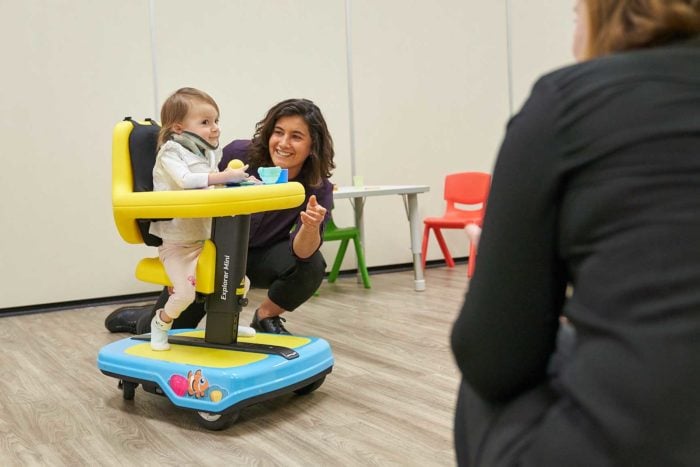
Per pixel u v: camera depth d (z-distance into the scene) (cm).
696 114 54
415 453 152
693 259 51
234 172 175
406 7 458
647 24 60
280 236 235
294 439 163
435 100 473
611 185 55
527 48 502
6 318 343
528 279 62
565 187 58
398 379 209
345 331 278
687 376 50
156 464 150
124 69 379
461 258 491
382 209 459
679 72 56
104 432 171
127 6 377
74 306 370
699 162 52
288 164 224
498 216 62
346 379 211
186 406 173
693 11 58
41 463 152
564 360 70
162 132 186
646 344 52
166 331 192
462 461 73
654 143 54
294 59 425
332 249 438
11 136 354
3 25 350
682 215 52
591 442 55
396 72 458
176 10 389
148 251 389
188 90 189
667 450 52
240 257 186
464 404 75
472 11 481
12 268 358
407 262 471
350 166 448
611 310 54
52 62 361
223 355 184
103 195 376
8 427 176
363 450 154
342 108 443
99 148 375
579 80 59
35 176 361
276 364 176
